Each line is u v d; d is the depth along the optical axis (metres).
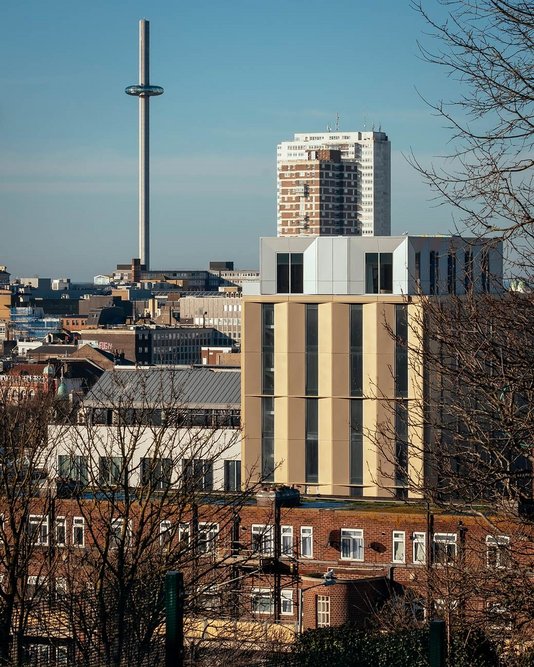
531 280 69.31
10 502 91.81
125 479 95.38
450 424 83.56
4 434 100.62
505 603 70.81
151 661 70.81
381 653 98.94
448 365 77.88
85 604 82.81
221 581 103.69
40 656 72.62
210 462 104.19
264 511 166.50
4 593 83.56
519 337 71.94
